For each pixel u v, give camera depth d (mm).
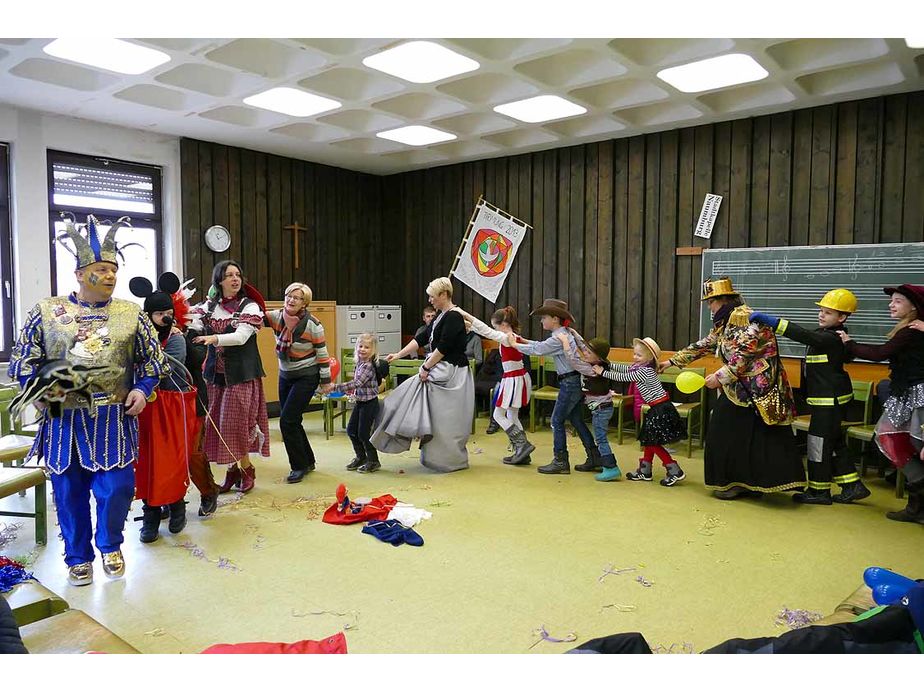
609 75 4789
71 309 2754
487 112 5754
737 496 4117
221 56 4465
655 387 4449
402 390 4598
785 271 5504
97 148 5910
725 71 4699
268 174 7266
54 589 2779
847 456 4078
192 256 6605
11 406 2477
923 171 4914
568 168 6895
